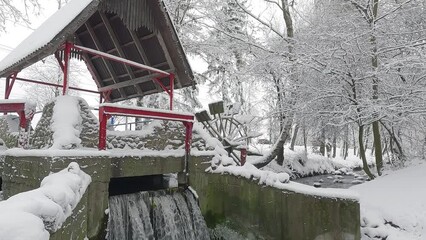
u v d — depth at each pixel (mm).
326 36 10578
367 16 10383
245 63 16156
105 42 9742
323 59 10367
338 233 6012
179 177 8156
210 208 8398
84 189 4957
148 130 7824
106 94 11062
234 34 15477
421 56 8648
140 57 9562
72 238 3932
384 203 7184
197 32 16172
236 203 7879
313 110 11734
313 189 6480
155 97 16938
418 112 9336
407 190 7562
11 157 6355
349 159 29359
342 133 15406
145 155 7445
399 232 6391
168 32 8562
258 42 14891
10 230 1855
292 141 22500
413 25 10734
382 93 10250
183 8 15805
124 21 7840
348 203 5977
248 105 20578
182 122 8516
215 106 11844
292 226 6668
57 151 5230
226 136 11242
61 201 3111
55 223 2672
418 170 9031
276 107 13523
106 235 5957
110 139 7094
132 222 6793
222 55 16547
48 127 6121
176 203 7770
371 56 10180
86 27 9500
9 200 2428
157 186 8727
